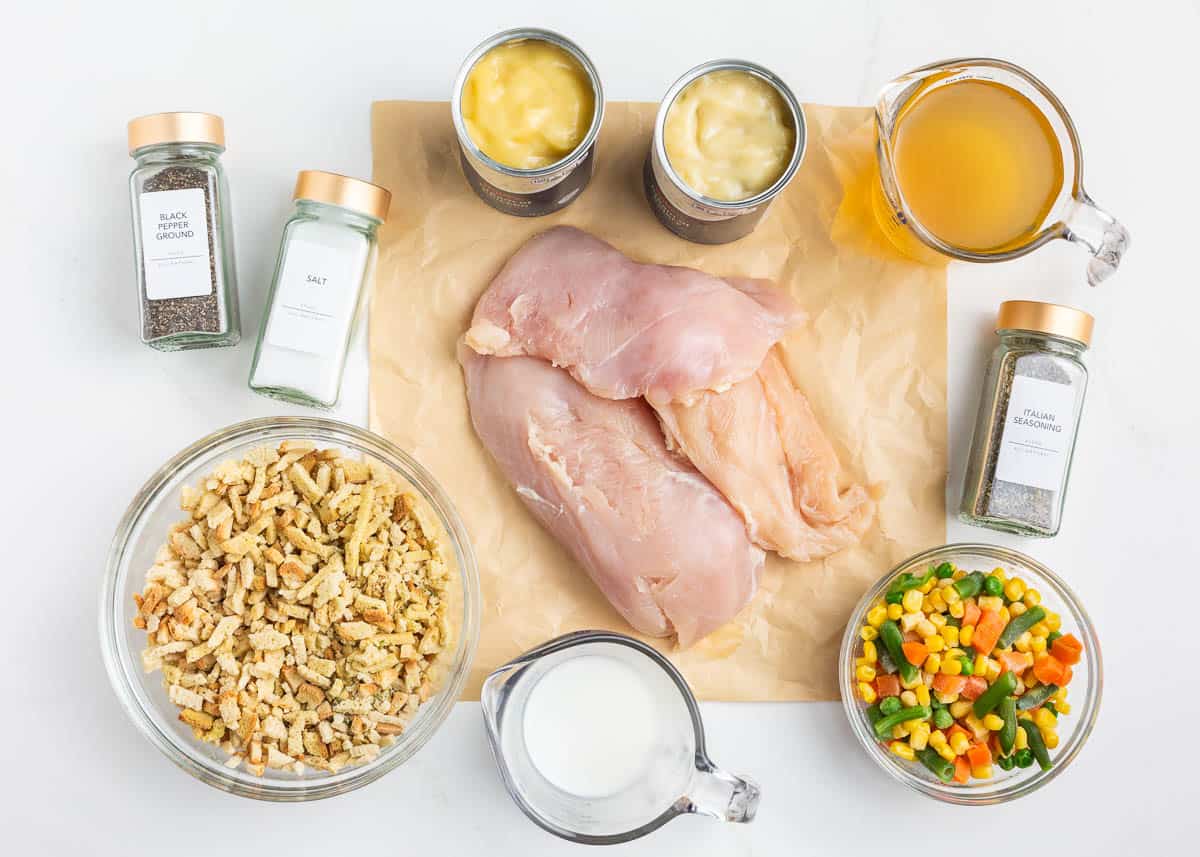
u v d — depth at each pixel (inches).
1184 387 60.9
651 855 58.0
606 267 55.2
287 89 58.6
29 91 58.6
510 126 50.0
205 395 58.9
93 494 58.5
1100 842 60.1
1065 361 56.0
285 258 53.6
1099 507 61.2
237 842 57.5
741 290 58.0
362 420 58.6
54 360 58.5
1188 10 60.9
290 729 52.0
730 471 54.5
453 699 52.9
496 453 56.9
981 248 56.0
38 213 58.6
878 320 59.9
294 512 53.1
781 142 51.1
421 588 53.8
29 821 57.3
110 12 58.6
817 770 58.7
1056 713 55.4
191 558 52.9
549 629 58.6
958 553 56.0
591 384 54.1
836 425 59.7
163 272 53.7
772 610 59.0
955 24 60.8
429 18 59.1
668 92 50.4
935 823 59.3
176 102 58.6
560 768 55.6
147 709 52.8
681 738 55.1
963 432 60.2
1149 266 60.9
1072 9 61.2
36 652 57.9
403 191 58.5
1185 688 61.0
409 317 58.5
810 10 60.2
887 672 55.0
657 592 55.4
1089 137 61.4
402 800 57.7
